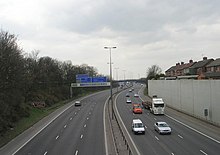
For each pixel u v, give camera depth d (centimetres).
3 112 4459
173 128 4362
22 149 3284
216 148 3000
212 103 4566
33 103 7506
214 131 3966
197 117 5331
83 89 15050
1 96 4603
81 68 17438
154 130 4262
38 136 4069
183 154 2789
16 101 5469
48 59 12638
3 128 4194
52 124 5200
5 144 3588
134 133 3950
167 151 2928
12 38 5619
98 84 10344
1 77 4488
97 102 9688
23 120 5478
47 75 10475
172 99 7331
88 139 3700
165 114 6184
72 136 3959
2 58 4462
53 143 3544
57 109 7856
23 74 5719
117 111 6950
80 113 6769
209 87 4678
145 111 6894
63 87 11244
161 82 8912
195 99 5447
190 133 3906
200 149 2975
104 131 4259
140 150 2998
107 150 3047
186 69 11644
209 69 9456
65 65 14088
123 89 18738
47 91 9875
